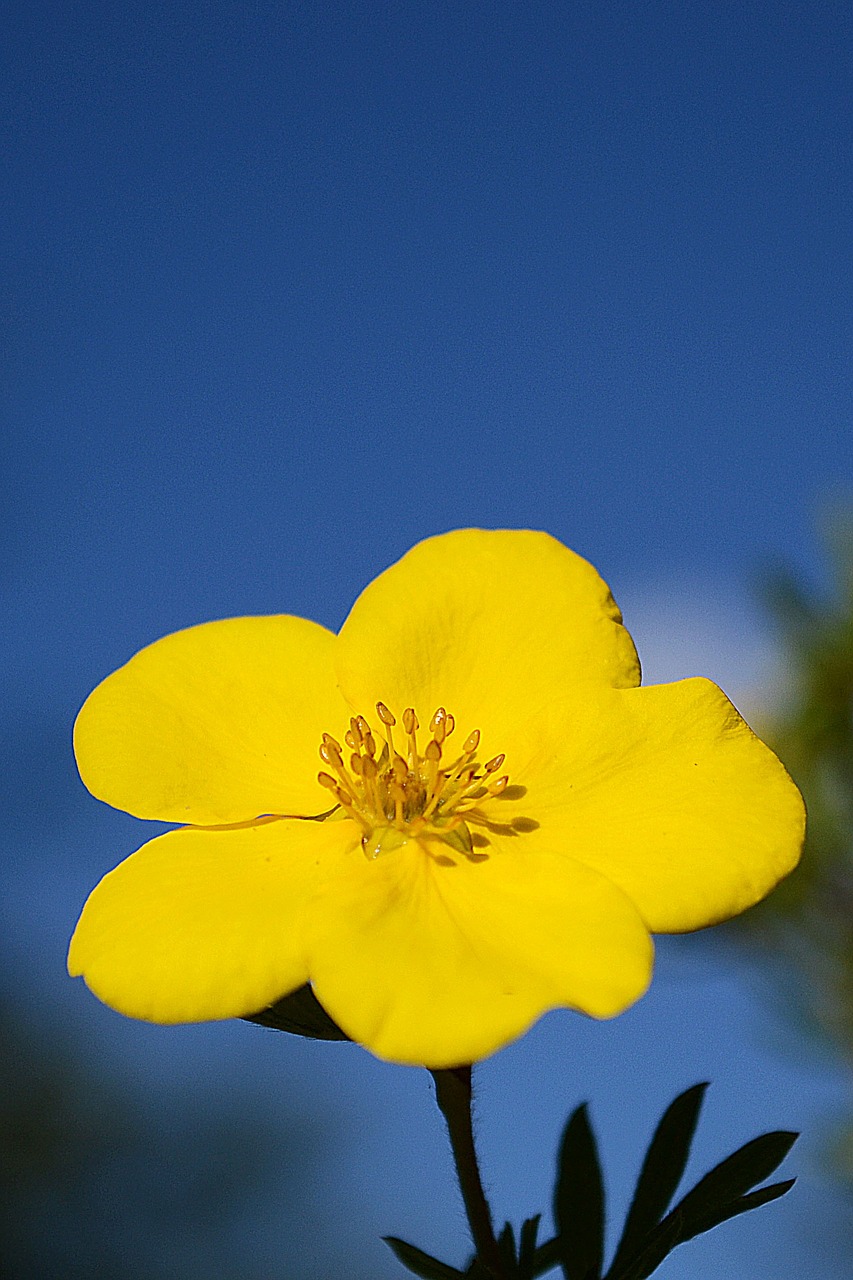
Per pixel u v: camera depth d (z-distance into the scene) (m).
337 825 0.12
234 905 0.12
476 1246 0.12
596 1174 0.12
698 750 0.12
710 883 0.12
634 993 0.11
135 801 0.12
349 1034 0.11
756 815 0.12
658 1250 0.12
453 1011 0.11
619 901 0.12
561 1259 0.12
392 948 0.11
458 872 0.12
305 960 0.11
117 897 0.12
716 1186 0.12
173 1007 0.11
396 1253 0.12
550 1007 0.11
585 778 0.12
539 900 0.12
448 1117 0.12
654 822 0.12
